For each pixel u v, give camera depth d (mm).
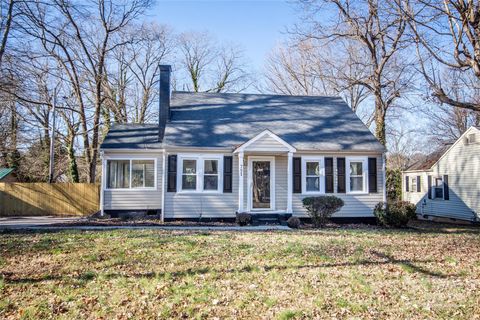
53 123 22672
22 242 9508
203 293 5539
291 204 14992
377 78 22203
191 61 39250
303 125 17344
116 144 16484
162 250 8641
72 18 21781
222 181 15484
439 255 8359
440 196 21578
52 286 5926
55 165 27531
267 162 15977
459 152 19938
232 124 16984
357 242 9930
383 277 6473
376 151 15938
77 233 11094
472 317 4641
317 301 5172
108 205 16297
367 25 19875
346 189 15883
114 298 5363
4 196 19641
